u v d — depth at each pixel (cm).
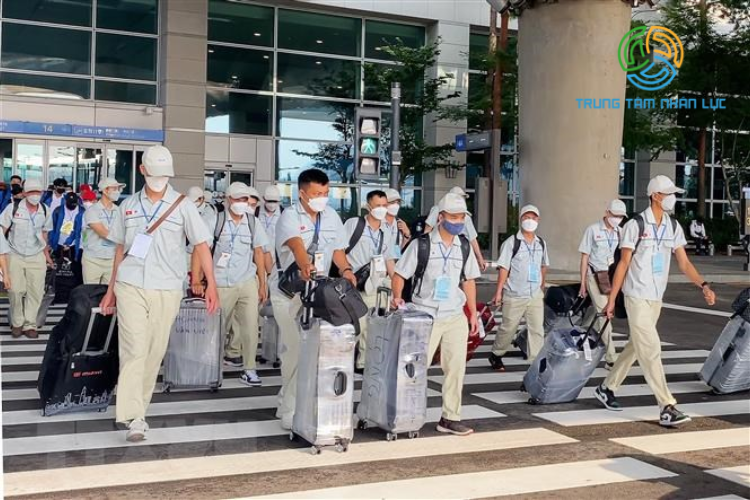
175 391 802
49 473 534
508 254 938
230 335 946
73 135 2414
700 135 3281
